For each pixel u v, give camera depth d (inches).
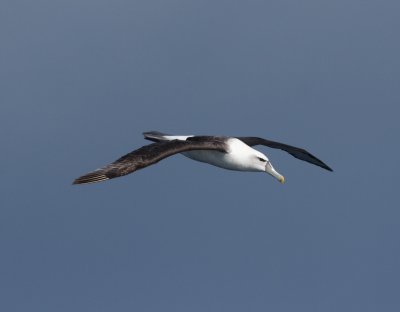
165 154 781.9
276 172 870.4
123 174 745.0
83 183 728.3
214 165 868.6
